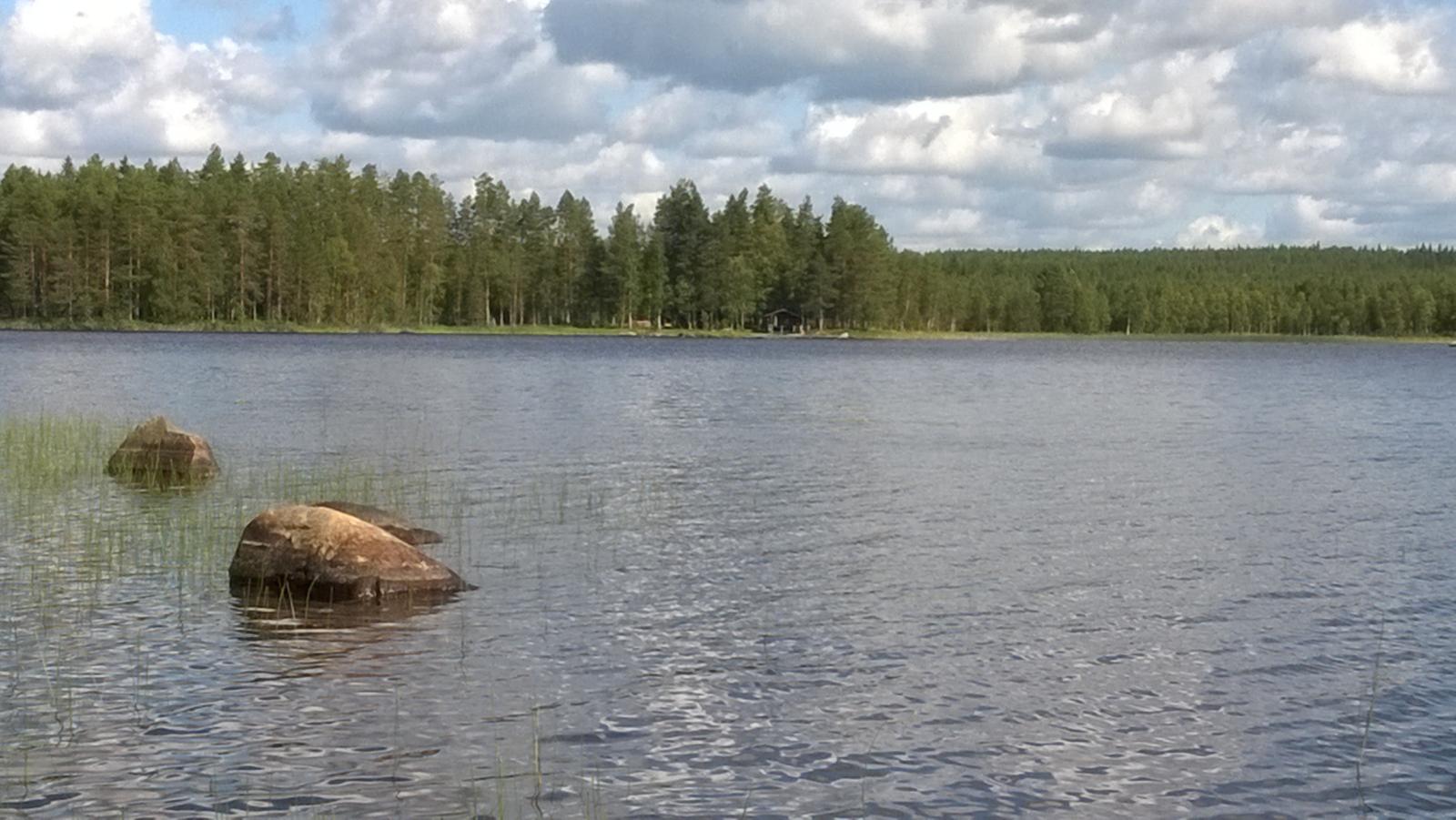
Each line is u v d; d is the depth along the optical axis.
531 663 14.09
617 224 153.88
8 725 11.93
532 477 28.75
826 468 31.69
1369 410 56.75
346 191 152.62
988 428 44.59
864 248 159.62
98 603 16.22
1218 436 42.84
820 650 14.84
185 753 11.36
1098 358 122.81
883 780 11.11
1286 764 11.59
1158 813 10.60
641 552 20.41
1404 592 18.17
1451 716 12.82
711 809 10.46
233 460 30.67
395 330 143.50
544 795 10.63
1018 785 11.09
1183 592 18.06
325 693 12.98
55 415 39.53
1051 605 17.19
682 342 140.38
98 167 146.62
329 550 16.92
